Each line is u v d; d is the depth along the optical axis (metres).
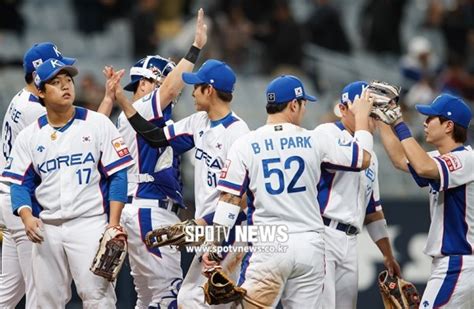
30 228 28.70
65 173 29.03
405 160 30.56
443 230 29.69
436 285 29.72
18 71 60.06
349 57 66.88
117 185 29.19
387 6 68.38
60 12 69.19
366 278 44.94
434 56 73.94
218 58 61.59
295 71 63.31
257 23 64.56
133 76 33.19
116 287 42.12
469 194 29.42
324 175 30.33
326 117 56.25
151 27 62.88
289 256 28.03
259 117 59.78
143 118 31.41
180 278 32.28
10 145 32.06
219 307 30.11
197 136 30.73
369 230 32.81
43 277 29.42
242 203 30.28
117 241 28.50
